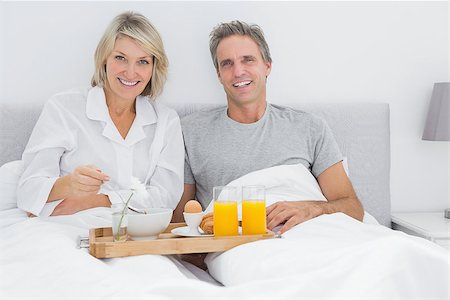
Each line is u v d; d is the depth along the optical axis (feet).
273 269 3.52
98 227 5.09
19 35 6.96
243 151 6.38
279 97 7.59
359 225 4.83
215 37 6.57
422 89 7.93
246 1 7.43
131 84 5.88
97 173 4.72
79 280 3.37
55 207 5.30
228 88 6.42
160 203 5.75
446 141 7.86
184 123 6.62
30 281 3.49
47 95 7.07
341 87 7.72
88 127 5.81
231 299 3.01
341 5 7.64
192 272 4.71
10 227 4.95
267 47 6.57
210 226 4.71
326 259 3.47
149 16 7.23
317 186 6.17
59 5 7.03
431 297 3.25
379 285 3.09
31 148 5.59
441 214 7.73
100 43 5.90
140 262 3.94
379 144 7.41
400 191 7.95
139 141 6.05
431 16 7.88
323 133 6.47
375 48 7.77
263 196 4.69
